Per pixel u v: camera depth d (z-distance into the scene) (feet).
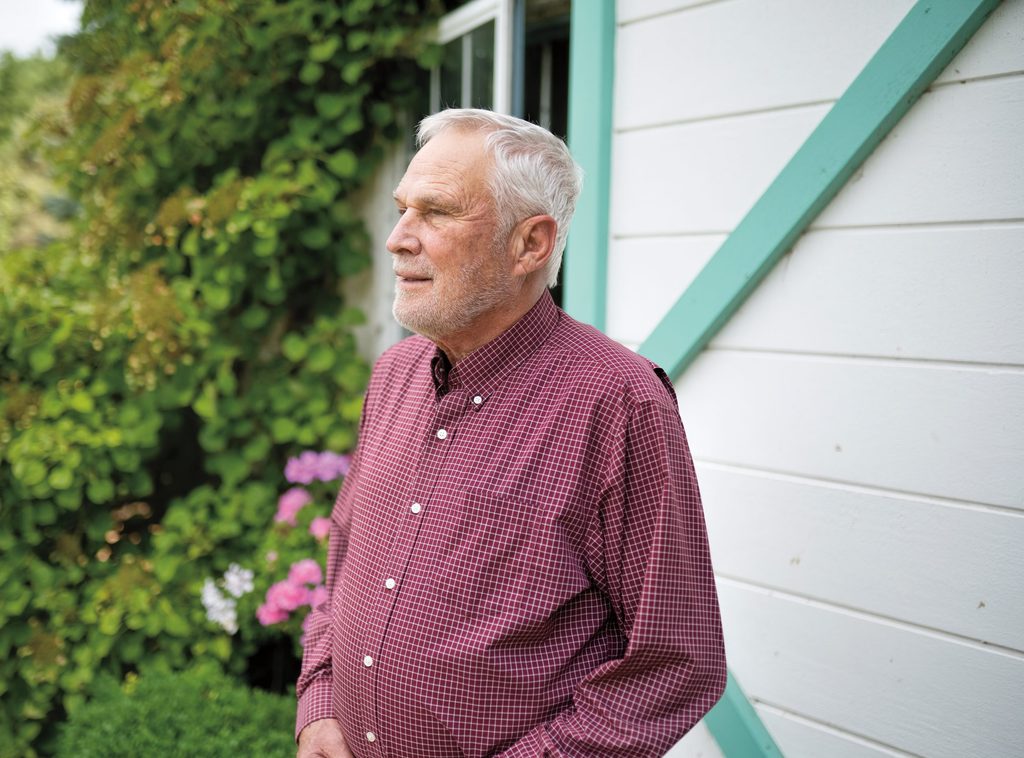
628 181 6.34
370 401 5.10
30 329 9.10
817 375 5.33
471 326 4.23
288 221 9.61
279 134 10.01
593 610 4.07
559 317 4.46
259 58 9.42
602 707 3.86
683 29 5.95
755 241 5.47
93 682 8.66
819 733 5.36
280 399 9.91
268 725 7.36
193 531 9.29
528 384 4.17
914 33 4.75
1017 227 4.55
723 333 5.79
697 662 3.95
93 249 10.66
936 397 4.85
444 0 9.46
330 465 9.18
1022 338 4.55
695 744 5.93
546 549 3.89
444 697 3.91
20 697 8.94
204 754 6.87
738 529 5.73
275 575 8.61
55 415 8.93
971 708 4.76
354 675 4.21
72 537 9.46
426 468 4.23
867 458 5.13
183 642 8.98
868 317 5.10
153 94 9.52
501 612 3.86
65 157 10.66
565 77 9.59
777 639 5.54
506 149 4.05
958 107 4.73
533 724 3.92
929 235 4.86
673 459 3.93
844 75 5.16
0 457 8.76
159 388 9.57
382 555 4.21
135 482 9.70
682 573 3.96
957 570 4.79
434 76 9.54
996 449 4.65
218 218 9.25
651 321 6.24
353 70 9.19
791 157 5.40
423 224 4.10
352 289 10.51
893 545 5.03
